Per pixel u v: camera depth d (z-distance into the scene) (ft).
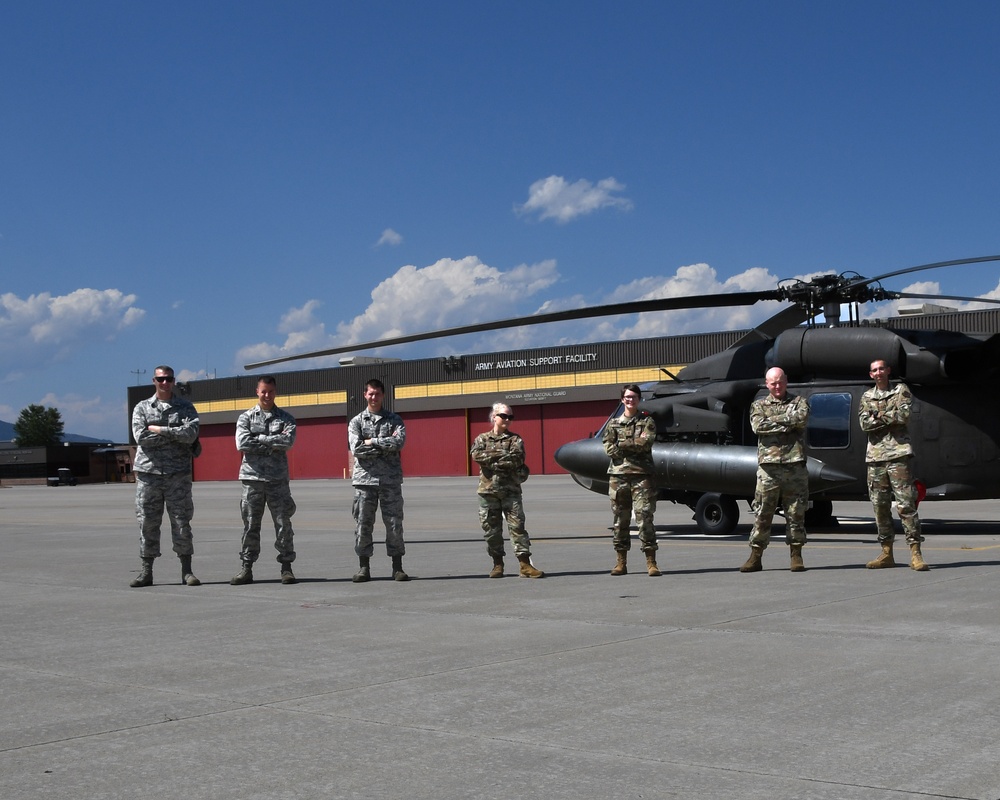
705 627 24.07
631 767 13.75
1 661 21.81
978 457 46.83
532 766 13.88
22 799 12.90
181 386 267.80
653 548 34.50
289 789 13.14
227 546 51.44
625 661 20.42
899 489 33.86
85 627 26.09
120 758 14.61
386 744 15.05
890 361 46.42
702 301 48.11
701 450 50.24
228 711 17.16
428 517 75.77
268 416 34.58
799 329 49.73
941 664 19.57
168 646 23.16
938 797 12.36
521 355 214.07
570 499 104.88
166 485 34.73
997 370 46.62
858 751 14.21
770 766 13.66
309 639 23.66
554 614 26.55
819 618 24.97
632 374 198.90
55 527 72.79
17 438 556.10
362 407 236.02
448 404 224.33
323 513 85.71
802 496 34.09
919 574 32.99
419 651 21.94
